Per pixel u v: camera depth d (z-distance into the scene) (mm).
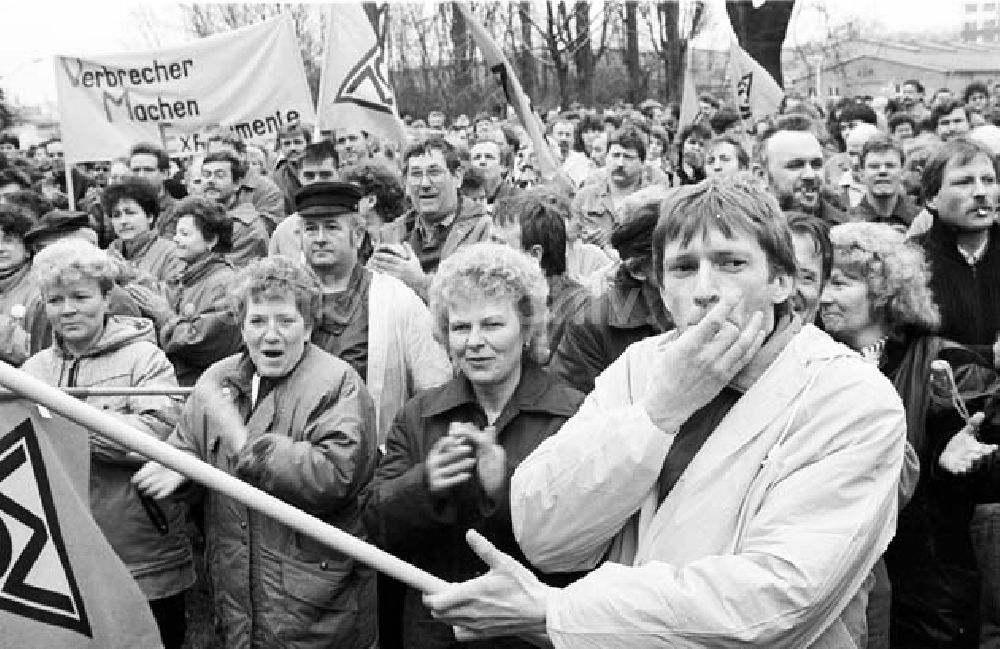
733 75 11281
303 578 3846
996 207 4824
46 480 2889
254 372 4168
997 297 4832
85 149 10461
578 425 2430
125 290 5844
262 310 4023
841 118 12836
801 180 6285
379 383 4777
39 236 6383
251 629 3904
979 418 3785
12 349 5324
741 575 2174
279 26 10547
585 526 2350
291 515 2518
